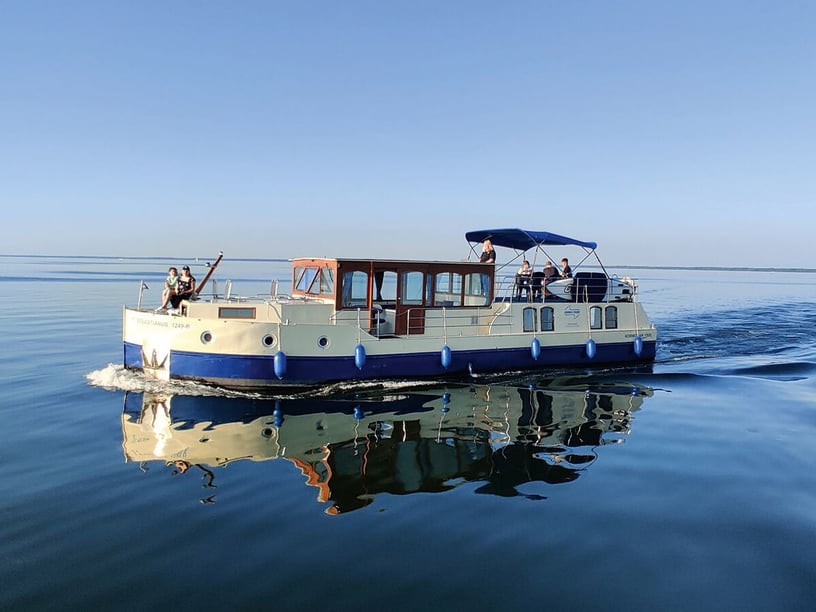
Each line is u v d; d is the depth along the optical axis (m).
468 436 11.93
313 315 16.14
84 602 5.89
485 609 5.90
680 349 23.70
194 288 17.12
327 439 11.59
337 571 6.54
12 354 20.84
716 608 5.98
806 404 14.73
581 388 16.69
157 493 8.69
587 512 8.20
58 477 9.32
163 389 15.36
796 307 43.50
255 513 8.02
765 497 8.77
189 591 6.11
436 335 17.56
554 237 18.88
